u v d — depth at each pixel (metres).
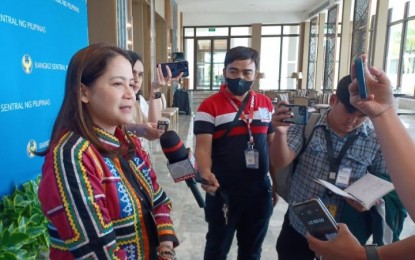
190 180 1.26
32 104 1.77
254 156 1.60
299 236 1.50
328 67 11.95
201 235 2.66
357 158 1.30
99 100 0.80
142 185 0.92
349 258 0.72
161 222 1.01
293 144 1.40
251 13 14.59
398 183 0.64
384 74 0.70
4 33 1.51
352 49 9.48
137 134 1.65
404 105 10.53
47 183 0.71
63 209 0.69
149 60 7.16
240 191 1.64
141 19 6.81
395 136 0.66
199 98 14.88
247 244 1.77
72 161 0.71
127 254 0.81
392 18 12.16
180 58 9.86
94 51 0.80
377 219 1.29
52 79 2.01
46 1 1.93
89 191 0.71
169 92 10.39
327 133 1.35
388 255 0.68
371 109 0.69
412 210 0.61
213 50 15.27
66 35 2.21
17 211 1.51
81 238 0.69
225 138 1.61
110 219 0.76
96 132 0.81
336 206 1.34
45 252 1.58
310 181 1.38
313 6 13.12
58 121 0.79
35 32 1.80
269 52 15.09
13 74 1.59
